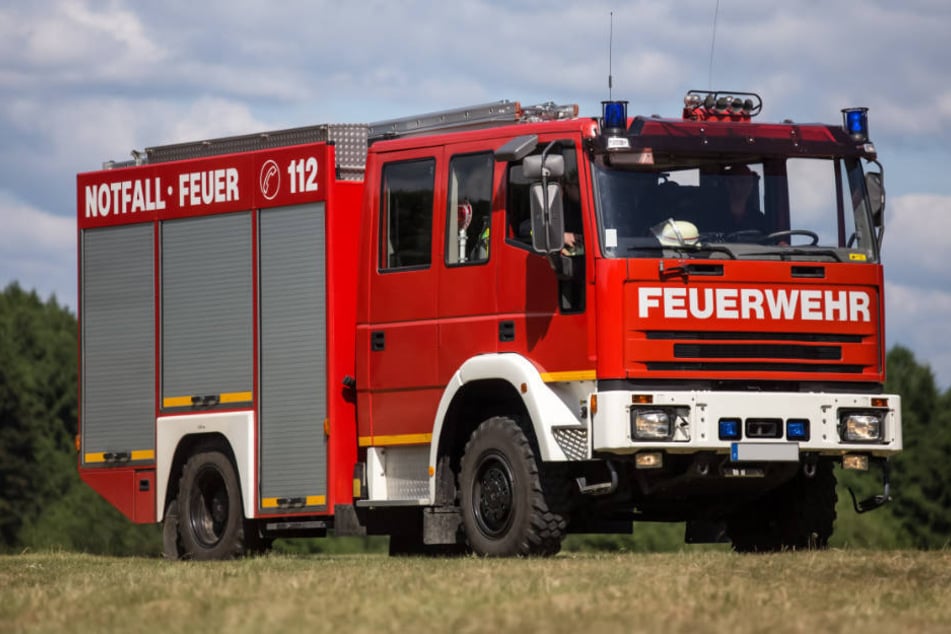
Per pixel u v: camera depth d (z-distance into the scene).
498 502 23.11
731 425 21.73
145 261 28.36
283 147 26.53
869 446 22.58
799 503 24.67
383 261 24.73
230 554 26.88
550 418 22.08
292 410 26.05
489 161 23.38
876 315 22.83
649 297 21.58
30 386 125.75
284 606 15.01
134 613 15.21
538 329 22.39
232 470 27.00
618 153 21.92
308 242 26.03
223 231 27.25
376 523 25.56
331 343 25.56
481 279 23.20
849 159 23.09
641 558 22.39
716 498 24.48
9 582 20.55
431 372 23.89
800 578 17.89
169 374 27.91
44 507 122.94
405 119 25.44
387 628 13.61
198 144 28.19
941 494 125.75
